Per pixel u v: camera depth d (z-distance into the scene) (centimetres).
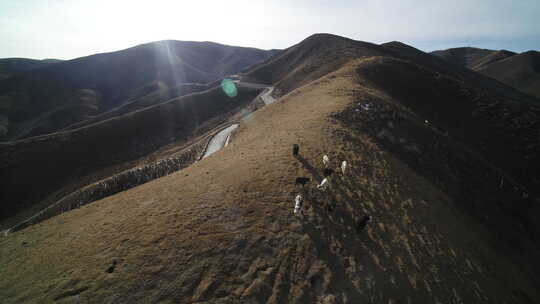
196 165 3002
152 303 1137
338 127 3238
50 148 8056
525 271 2539
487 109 5891
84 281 1272
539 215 3344
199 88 17412
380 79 6294
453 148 3862
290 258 1396
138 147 8838
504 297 1720
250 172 2205
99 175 7606
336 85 5269
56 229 2022
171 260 1337
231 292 1196
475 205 3138
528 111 5950
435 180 3209
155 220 1680
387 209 1969
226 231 1525
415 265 1553
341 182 2128
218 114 10700
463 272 1688
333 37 14062
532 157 4875
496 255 2275
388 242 1641
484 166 3778
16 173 7244
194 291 1189
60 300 1190
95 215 2069
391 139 3556
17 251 1773
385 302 1290
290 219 1653
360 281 1343
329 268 1377
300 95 5531
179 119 10256
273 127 3800
